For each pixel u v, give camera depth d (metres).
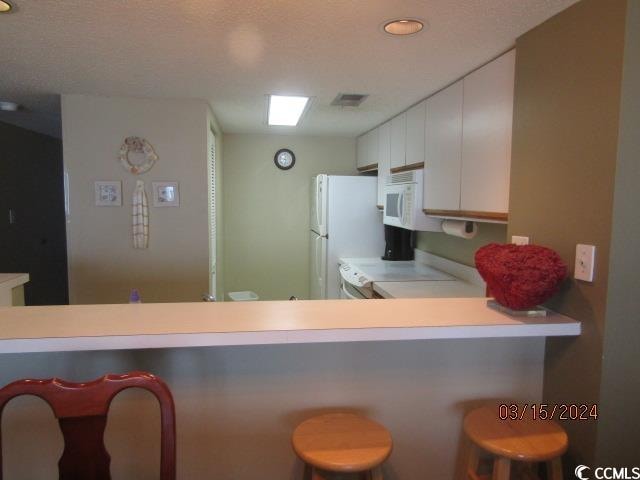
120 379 1.04
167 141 2.78
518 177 1.67
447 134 2.32
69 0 1.38
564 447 1.26
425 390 1.55
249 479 1.49
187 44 1.76
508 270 1.37
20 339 1.13
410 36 1.65
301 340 1.22
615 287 1.28
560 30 1.44
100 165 2.74
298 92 2.54
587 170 1.33
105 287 2.81
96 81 2.33
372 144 3.85
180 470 1.46
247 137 4.27
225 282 4.36
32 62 2.00
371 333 1.25
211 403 1.45
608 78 1.25
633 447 1.35
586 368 1.37
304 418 1.49
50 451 1.42
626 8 1.20
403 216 2.85
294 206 4.41
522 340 1.59
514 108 1.70
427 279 2.94
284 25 1.56
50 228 4.45
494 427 1.35
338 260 3.79
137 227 2.79
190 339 1.18
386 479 1.55
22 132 3.94
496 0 1.36
